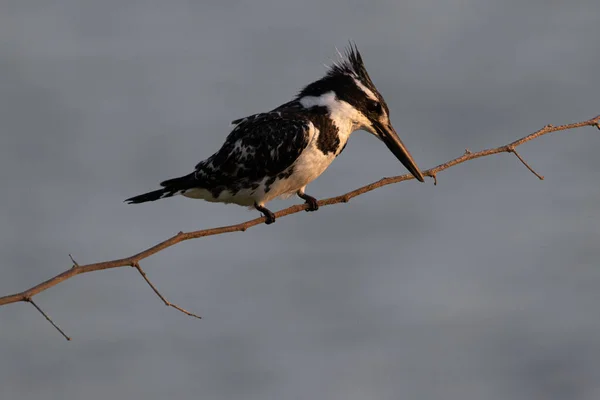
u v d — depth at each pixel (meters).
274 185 8.23
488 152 8.14
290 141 8.02
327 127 8.23
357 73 8.51
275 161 8.08
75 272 5.60
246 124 8.28
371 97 8.44
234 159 8.16
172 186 8.50
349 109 8.31
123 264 5.92
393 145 8.50
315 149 8.16
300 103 8.45
